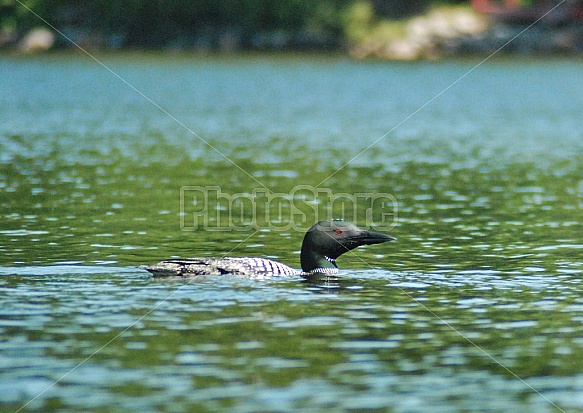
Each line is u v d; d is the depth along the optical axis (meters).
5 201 43.06
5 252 32.75
